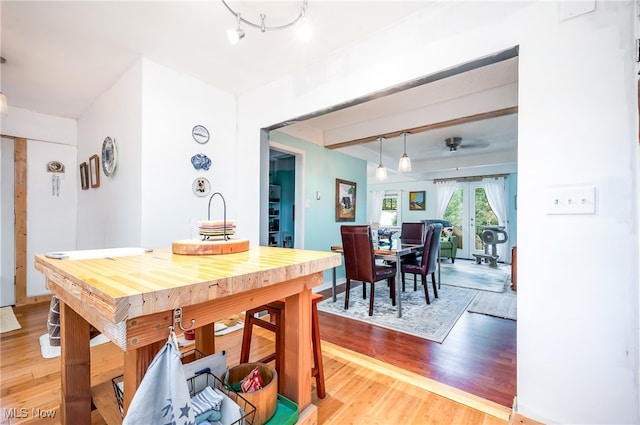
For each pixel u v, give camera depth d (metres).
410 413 1.47
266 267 1.01
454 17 1.65
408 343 2.37
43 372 1.81
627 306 1.16
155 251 1.45
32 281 3.35
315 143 4.31
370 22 1.88
